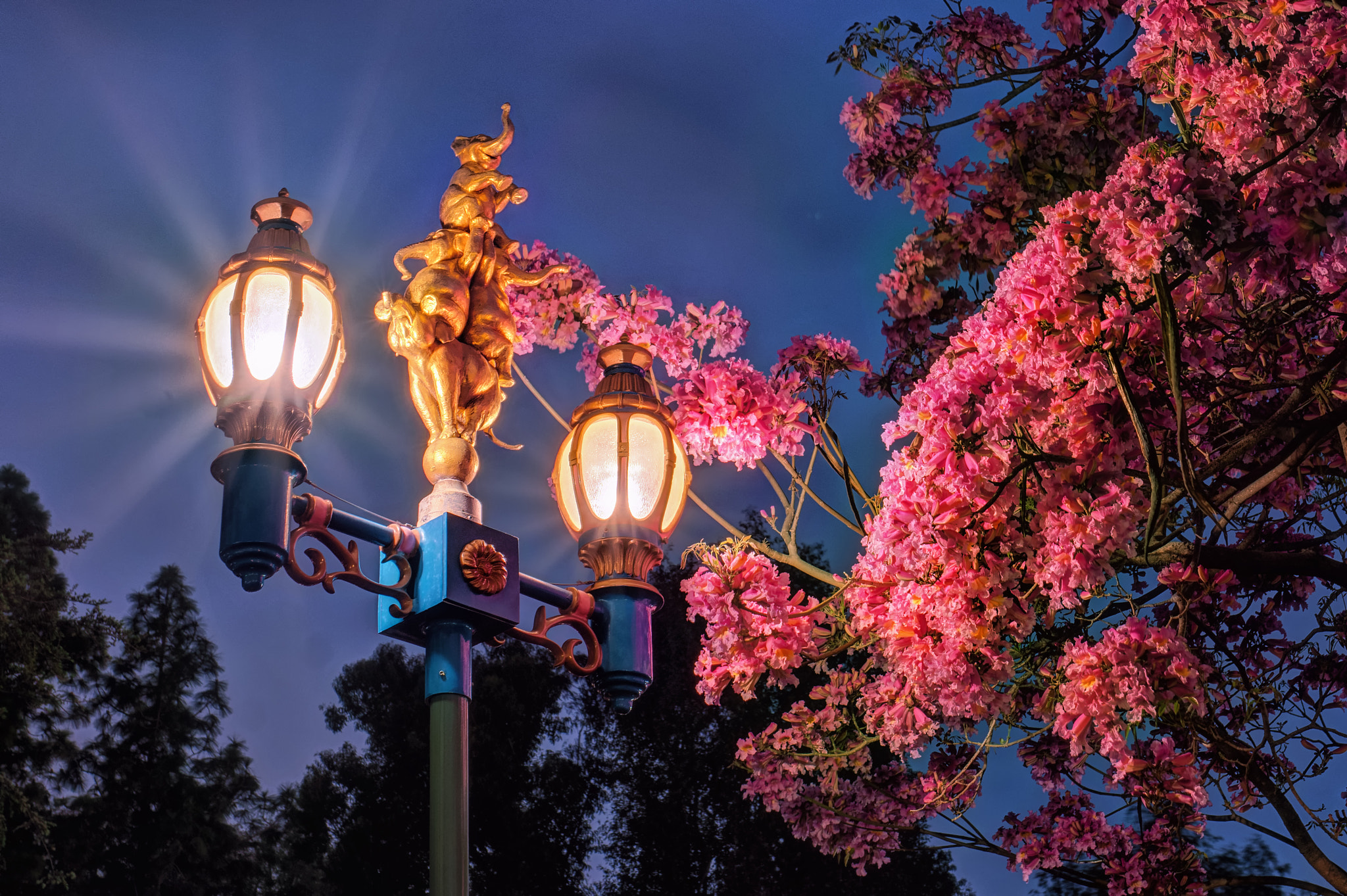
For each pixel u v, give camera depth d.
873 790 5.69
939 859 20.14
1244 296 4.02
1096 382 3.62
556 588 3.38
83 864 31.11
